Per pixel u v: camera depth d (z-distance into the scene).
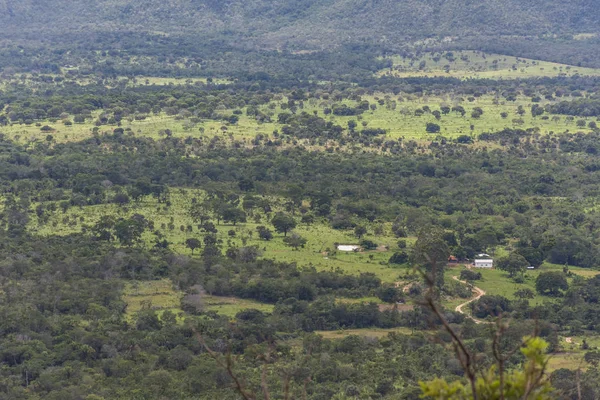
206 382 176.00
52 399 167.75
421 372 182.88
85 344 195.12
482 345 184.50
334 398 169.12
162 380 176.88
